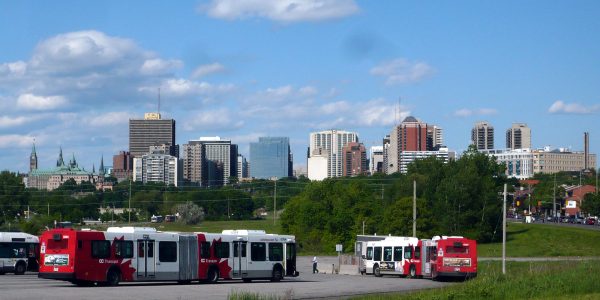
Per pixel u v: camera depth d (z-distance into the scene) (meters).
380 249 88.19
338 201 161.25
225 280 71.38
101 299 45.59
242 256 67.38
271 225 183.00
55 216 169.25
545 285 48.12
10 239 76.50
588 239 147.88
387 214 150.38
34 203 196.50
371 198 166.25
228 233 67.12
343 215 158.00
